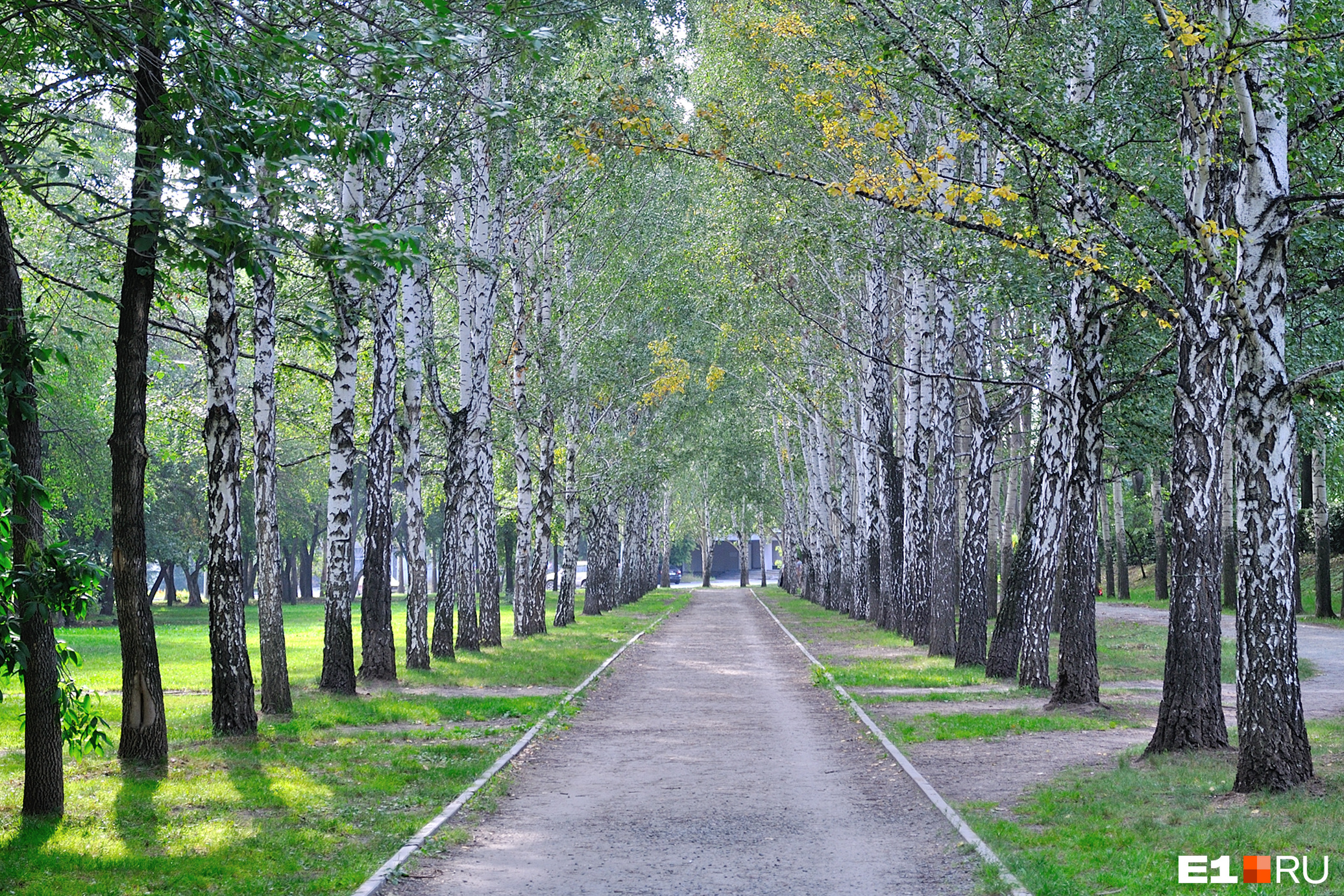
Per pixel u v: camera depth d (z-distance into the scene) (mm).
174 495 58156
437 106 19312
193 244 10055
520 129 23297
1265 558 11180
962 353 32719
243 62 10578
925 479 33094
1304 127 11617
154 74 10883
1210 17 11164
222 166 10289
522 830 10391
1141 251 13336
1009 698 20484
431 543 85438
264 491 18281
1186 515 13891
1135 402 23234
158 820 10570
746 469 64938
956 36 13562
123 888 8297
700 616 55500
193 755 14023
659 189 41094
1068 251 12625
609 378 40719
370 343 29578
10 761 13805
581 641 36375
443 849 9633
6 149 10891
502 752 14648
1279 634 11109
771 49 26578
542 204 31922
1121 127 15539
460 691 22156
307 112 10180
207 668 26172
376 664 23062
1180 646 13867
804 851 9523
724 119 15422
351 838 9977
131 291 12156
